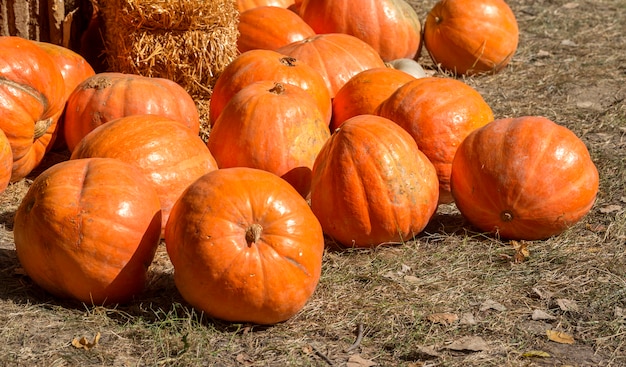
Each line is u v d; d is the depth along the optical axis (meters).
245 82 3.59
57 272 2.89
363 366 2.76
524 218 3.25
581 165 3.24
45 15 4.05
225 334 2.86
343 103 3.68
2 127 3.38
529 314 2.99
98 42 4.33
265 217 2.83
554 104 4.37
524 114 4.25
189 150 3.18
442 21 4.57
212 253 2.79
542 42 5.13
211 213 2.82
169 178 3.13
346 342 2.86
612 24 5.43
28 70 3.43
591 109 4.31
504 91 4.49
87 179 2.90
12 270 3.09
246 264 2.80
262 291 2.81
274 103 3.35
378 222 3.19
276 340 2.85
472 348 2.83
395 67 4.19
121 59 3.90
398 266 3.18
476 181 3.26
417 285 3.09
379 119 3.24
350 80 3.70
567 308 3.00
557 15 5.59
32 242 2.88
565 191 3.22
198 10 3.81
